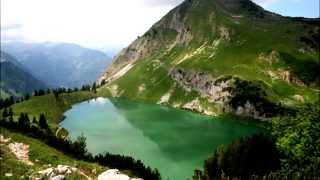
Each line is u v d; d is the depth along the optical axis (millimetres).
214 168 78688
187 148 157625
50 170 46094
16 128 135125
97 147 159625
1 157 72875
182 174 120500
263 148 74688
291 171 50469
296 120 54938
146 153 149250
